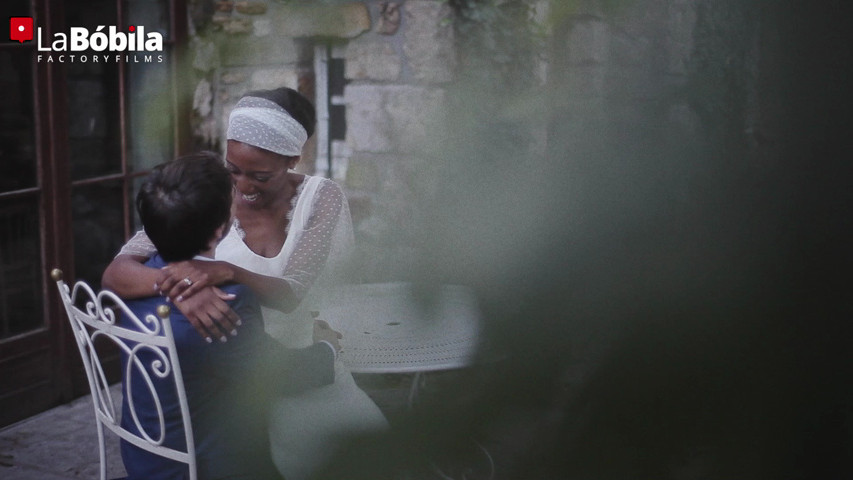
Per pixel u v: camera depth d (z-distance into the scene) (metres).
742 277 0.69
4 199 3.42
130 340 1.82
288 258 2.08
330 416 1.78
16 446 3.31
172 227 1.73
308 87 4.05
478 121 0.86
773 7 0.70
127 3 3.83
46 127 3.56
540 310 0.77
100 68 3.77
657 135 0.74
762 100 0.71
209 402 1.74
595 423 0.73
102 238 3.89
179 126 1.63
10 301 3.50
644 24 0.73
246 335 1.72
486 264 0.80
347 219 2.17
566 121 0.79
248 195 2.05
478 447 0.77
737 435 0.69
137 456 1.86
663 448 0.70
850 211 0.69
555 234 0.77
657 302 0.72
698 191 0.73
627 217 0.75
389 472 0.79
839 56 0.68
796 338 0.69
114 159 3.89
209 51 4.00
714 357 0.70
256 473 1.77
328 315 2.29
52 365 3.68
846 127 0.68
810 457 0.68
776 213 0.70
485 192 0.83
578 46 0.76
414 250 0.92
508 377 0.76
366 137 3.68
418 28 3.19
